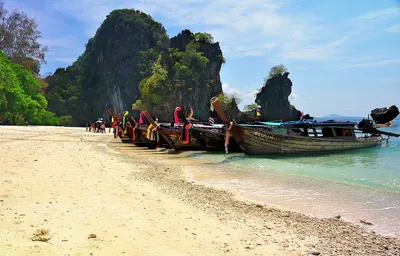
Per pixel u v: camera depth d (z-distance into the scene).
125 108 139.12
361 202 9.57
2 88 63.47
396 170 15.80
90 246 5.16
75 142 28.36
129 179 11.88
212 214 7.87
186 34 156.12
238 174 14.53
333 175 14.27
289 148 22.25
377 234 6.80
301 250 5.75
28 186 9.14
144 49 148.38
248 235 6.45
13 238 5.16
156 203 8.55
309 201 9.70
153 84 123.38
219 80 157.88
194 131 23.30
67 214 6.77
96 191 9.30
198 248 5.59
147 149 26.45
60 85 161.12
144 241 5.69
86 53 184.88
